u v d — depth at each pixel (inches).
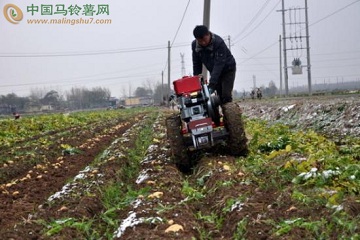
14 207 281.4
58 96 4060.0
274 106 898.1
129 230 208.7
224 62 349.7
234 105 349.4
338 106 608.7
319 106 660.7
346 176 254.8
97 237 223.1
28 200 305.3
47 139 721.0
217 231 212.7
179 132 344.2
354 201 209.3
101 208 270.4
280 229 185.9
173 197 258.8
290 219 199.5
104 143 660.7
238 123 341.4
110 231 230.5
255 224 199.8
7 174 414.6
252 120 847.1
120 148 477.1
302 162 287.7
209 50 353.1
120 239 202.5
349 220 188.4
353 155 386.6
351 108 574.2
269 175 278.8
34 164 469.4
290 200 222.8
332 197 212.7
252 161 328.2
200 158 357.7
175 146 342.3
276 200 227.8
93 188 297.7
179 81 343.9
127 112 2103.8
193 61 373.4
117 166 379.6
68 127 1154.0
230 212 223.8
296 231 182.9
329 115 613.9
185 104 337.4
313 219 196.7
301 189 244.4
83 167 443.2
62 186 349.7
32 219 239.0
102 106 4261.8
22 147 613.6
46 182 365.4
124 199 276.1
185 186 278.7
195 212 244.7
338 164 292.5
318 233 180.9
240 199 231.6
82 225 225.3
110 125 1045.2
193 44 363.9
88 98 4207.7
